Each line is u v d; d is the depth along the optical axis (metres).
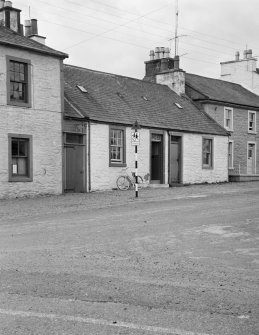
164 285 5.95
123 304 5.20
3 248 8.40
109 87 26.16
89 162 21.61
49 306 5.15
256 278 6.30
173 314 4.86
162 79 31.81
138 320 4.69
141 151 24.31
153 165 25.70
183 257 7.64
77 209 14.73
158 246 8.55
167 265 7.07
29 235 9.80
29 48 19.03
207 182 28.58
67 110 21.28
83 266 7.00
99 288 5.81
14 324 4.62
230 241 9.04
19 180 18.72
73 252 8.02
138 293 5.59
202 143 28.33
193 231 10.17
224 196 19.12
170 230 10.33
